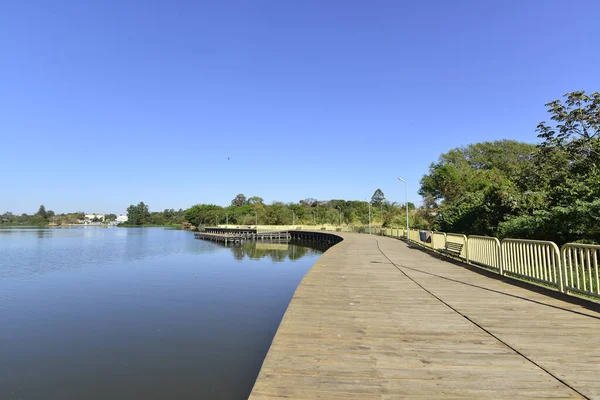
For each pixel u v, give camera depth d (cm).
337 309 629
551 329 504
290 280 1892
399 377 353
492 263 1037
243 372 723
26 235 7394
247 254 3594
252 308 1257
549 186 1748
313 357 405
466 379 347
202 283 1792
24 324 1075
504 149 5034
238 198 13588
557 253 725
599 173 1398
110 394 633
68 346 883
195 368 744
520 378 348
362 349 430
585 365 377
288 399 309
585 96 1731
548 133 1884
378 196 9444
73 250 3894
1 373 723
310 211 9725
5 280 1925
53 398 626
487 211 1903
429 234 2323
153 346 876
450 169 3894
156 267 2478
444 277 999
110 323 1077
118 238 6500
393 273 1084
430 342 455
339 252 1881
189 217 12425
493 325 527
